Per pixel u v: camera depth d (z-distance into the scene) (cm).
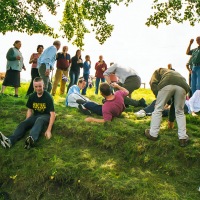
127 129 594
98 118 693
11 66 935
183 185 476
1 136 575
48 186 500
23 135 615
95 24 1196
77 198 477
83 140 591
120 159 541
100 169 503
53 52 876
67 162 527
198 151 524
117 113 654
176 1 1038
